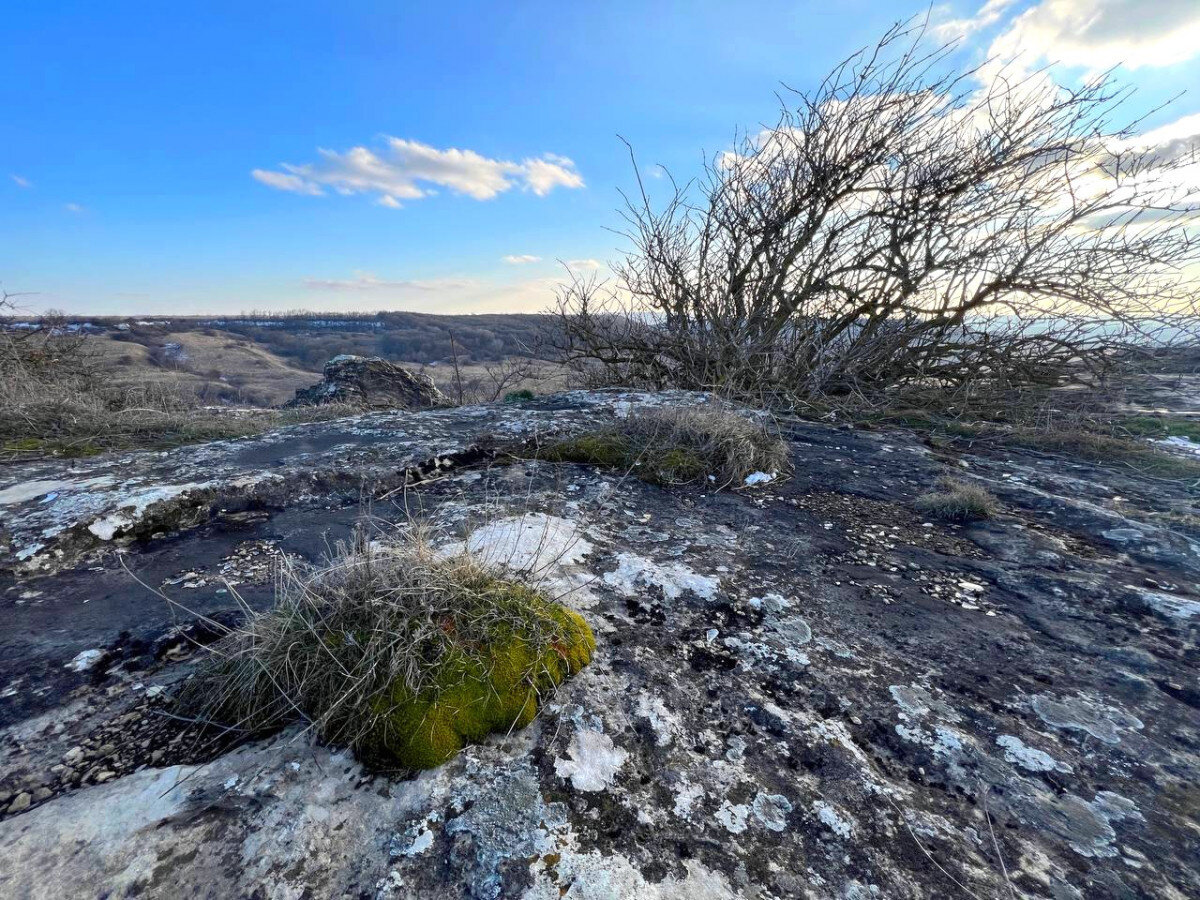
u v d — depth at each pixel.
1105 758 1.31
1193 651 1.66
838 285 5.38
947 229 4.84
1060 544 2.33
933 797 1.21
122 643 1.65
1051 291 4.45
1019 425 4.12
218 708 1.37
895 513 2.69
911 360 5.19
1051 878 1.05
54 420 3.90
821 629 1.76
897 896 1.01
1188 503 2.72
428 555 1.65
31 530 2.19
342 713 1.30
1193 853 1.10
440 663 1.34
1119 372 4.60
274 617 1.48
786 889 1.02
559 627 1.51
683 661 1.59
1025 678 1.56
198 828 1.08
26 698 1.44
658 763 1.26
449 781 1.17
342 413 5.12
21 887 0.96
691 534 2.41
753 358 5.34
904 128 4.93
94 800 1.14
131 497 2.42
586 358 6.74
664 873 1.03
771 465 3.16
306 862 1.03
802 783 1.23
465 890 0.99
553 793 1.17
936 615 1.85
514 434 3.58
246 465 2.96
